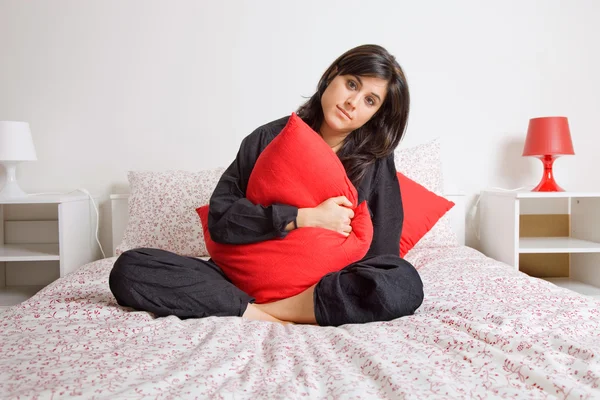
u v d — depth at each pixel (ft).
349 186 4.42
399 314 3.77
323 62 8.23
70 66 8.11
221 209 4.39
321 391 2.31
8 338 3.22
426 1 8.26
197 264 4.16
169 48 8.17
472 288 4.51
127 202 7.70
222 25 8.18
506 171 8.42
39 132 8.12
